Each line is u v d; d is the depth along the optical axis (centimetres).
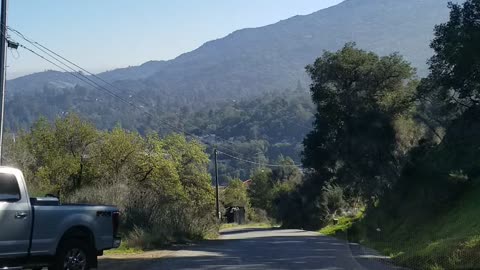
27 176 2752
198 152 4456
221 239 3048
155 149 3884
